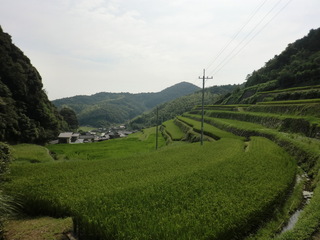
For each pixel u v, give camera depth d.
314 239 10.55
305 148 27.25
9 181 20.09
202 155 31.06
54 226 12.88
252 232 12.81
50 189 17.84
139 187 17.59
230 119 72.50
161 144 62.78
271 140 39.16
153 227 11.07
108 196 15.75
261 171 21.02
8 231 12.47
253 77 142.62
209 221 11.77
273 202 14.96
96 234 11.52
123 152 50.84
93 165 27.94
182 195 15.51
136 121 188.88
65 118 131.75
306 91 62.12
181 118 100.25
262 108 64.50
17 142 57.38
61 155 47.44
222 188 16.84
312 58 101.81
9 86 63.75
